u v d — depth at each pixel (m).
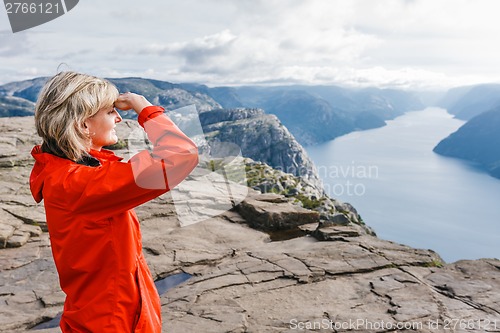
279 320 5.37
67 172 1.70
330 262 7.36
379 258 7.51
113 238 1.74
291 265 7.26
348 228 9.25
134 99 1.81
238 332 5.09
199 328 5.16
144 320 1.82
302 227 9.80
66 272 1.79
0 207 10.11
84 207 1.65
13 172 13.27
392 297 6.02
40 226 9.52
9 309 6.09
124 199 1.64
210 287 6.49
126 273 1.77
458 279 6.68
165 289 6.67
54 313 5.99
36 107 1.75
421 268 7.21
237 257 7.93
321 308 5.71
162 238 8.80
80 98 1.68
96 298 1.77
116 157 1.87
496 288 6.31
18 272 7.36
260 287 6.49
